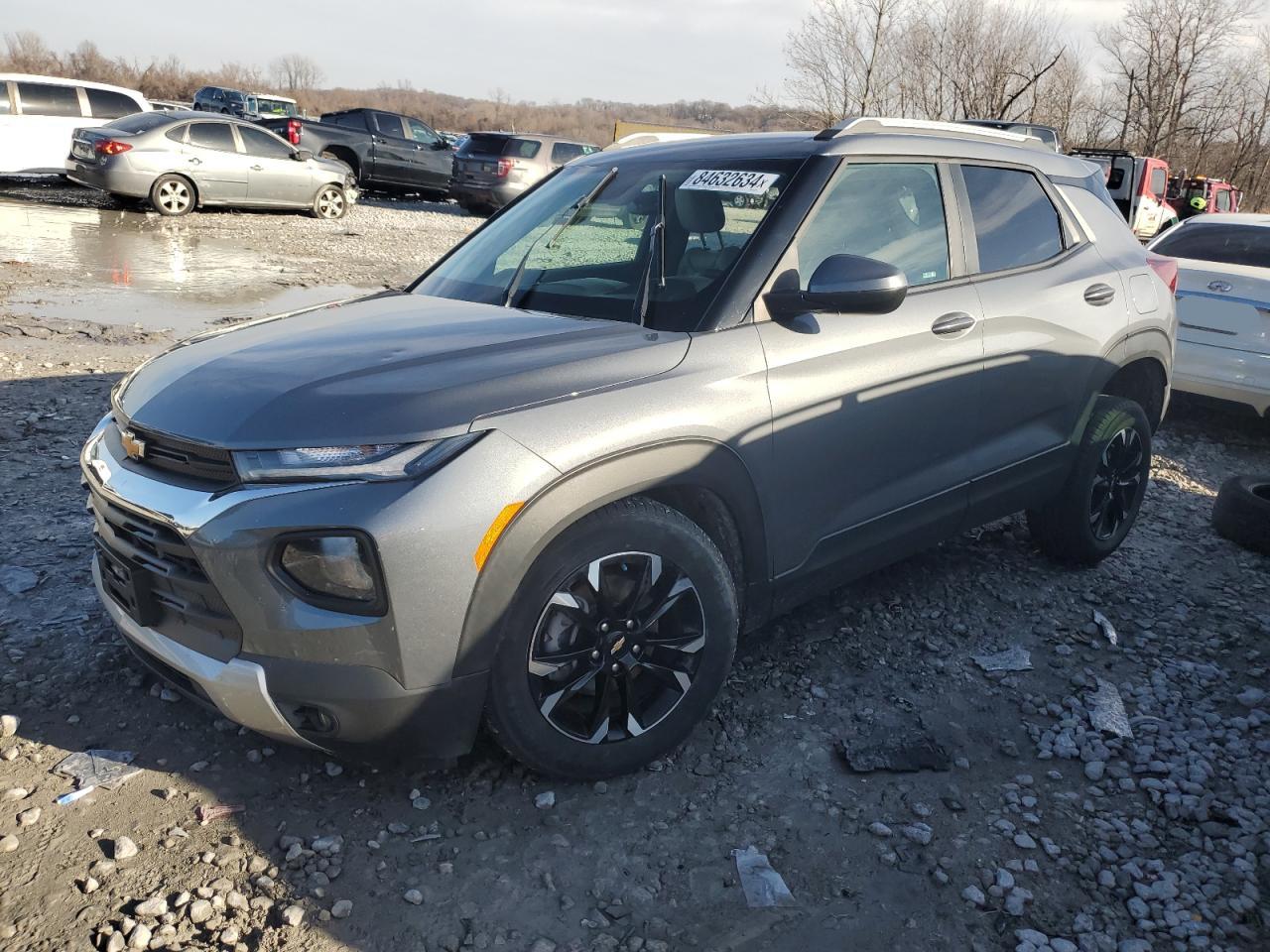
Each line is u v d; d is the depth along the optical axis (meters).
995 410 3.76
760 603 3.16
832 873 2.60
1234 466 6.76
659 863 2.59
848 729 3.22
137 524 2.58
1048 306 3.91
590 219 3.54
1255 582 4.64
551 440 2.50
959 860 2.67
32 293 9.27
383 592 2.34
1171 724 3.37
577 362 2.71
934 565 4.52
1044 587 4.37
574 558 2.60
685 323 2.98
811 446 3.10
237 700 2.47
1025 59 26.23
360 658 2.39
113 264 11.20
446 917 2.38
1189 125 32.47
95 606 3.65
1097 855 2.72
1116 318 4.24
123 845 2.49
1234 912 2.53
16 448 5.17
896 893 2.54
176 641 2.60
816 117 24.95
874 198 3.44
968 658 3.72
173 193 15.69
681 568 2.80
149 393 2.77
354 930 2.32
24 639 3.40
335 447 2.38
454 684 2.47
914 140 3.67
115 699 3.12
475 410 2.47
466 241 3.92
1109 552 4.62
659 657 2.85
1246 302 6.82
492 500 2.40
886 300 2.98
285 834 2.60
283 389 2.56
